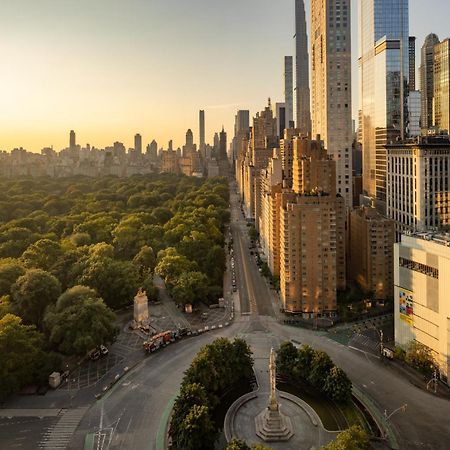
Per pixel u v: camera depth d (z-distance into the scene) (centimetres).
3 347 16138
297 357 17150
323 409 15262
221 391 16250
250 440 13800
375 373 17750
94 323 18550
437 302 16750
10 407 15700
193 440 12812
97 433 14325
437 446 13525
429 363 17025
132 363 18738
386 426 14438
